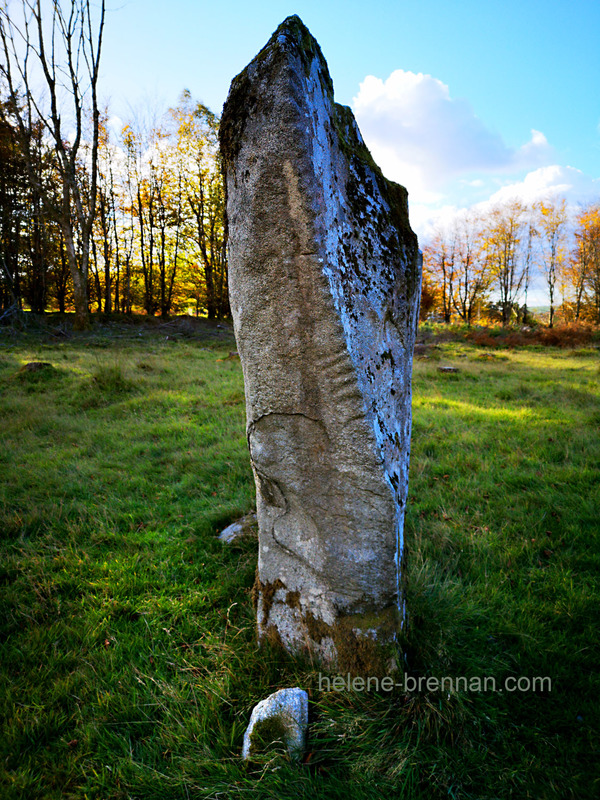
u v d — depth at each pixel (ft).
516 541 10.25
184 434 18.83
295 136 5.11
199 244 95.61
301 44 5.39
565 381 31.50
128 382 26.84
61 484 13.73
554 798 5.02
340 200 5.93
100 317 72.18
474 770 5.33
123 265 101.96
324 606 6.56
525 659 6.89
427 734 5.62
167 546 10.44
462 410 22.18
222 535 10.91
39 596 8.49
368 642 6.26
